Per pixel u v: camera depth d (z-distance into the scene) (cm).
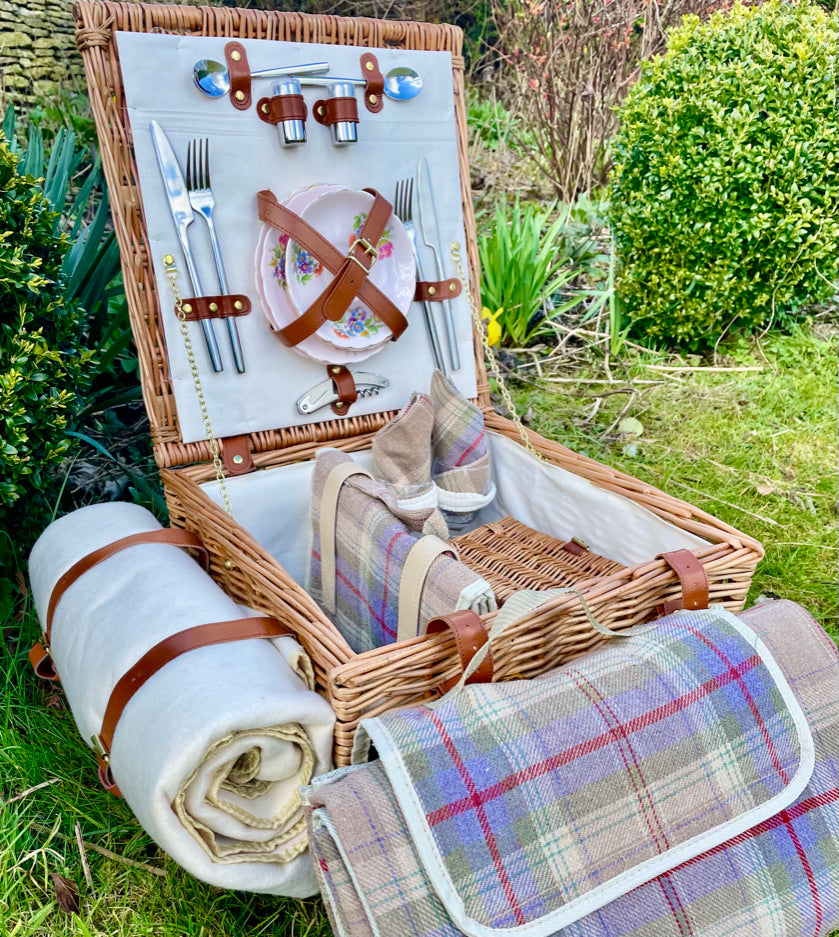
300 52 137
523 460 157
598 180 317
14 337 140
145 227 129
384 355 155
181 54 128
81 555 119
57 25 246
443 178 157
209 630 96
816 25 228
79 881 116
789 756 98
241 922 109
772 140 228
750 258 239
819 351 262
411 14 307
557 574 141
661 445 233
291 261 137
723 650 101
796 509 207
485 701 90
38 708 142
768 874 93
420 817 80
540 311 290
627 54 297
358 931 79
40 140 203
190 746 81
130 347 214
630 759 90
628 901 87
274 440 145
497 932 80
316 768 93
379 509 122
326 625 97
